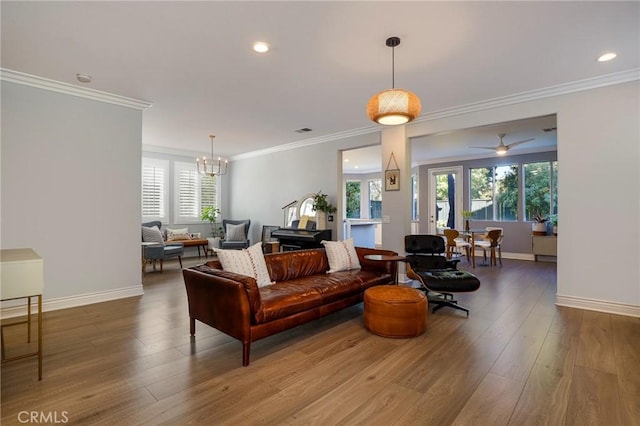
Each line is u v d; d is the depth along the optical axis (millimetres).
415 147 7398
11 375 2248
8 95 3438
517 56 3051
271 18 2438
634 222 3477
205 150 7848
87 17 2420
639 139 3436
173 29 2588
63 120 3777
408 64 3219
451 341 2885
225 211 8727
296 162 7023
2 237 3426
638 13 2369
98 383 2168
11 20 2449
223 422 1786
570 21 2475
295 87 3824
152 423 1771
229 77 3533
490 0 2213
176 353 2639
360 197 11352
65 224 3801
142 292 4430
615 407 1915
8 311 3439
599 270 3664
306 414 1859
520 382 2195
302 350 2715
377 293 3176
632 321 3348
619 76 3463
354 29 2586
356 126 5578
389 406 1936
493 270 6293
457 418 1822
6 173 3438
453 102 4336
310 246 6223
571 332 3064
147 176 7309
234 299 2482
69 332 3057
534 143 7012
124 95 4094
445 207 9180
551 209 7504
